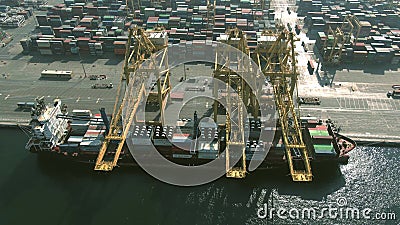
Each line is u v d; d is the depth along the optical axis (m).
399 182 85.31
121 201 80.50
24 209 78.69
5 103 113.25
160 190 82.81
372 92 118.75
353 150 94.06
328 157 86.94
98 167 75.38
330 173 87.88
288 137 91.19
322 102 113.00
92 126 96.44
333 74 129.75
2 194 82.25
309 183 84.88
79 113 104.88
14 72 131.62
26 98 115.69
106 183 85.00
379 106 111.31
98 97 116.31
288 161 80.56
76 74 130.38
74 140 92.25
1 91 119.44
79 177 86.75
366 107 110.81
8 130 102.25
